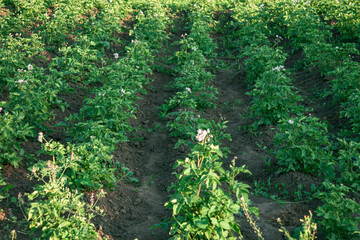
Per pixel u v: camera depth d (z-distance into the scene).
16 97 7.04
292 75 10.96
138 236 4.71
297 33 12.75
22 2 12.94
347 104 7.74
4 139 5.68
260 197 5.71
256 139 7.42
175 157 6.84
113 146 6.40
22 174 5.62
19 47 10.03
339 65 9.78
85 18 13.66
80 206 4.27
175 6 17.45
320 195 5.18
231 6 17.55
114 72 9.07
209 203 3.99
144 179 6.27
